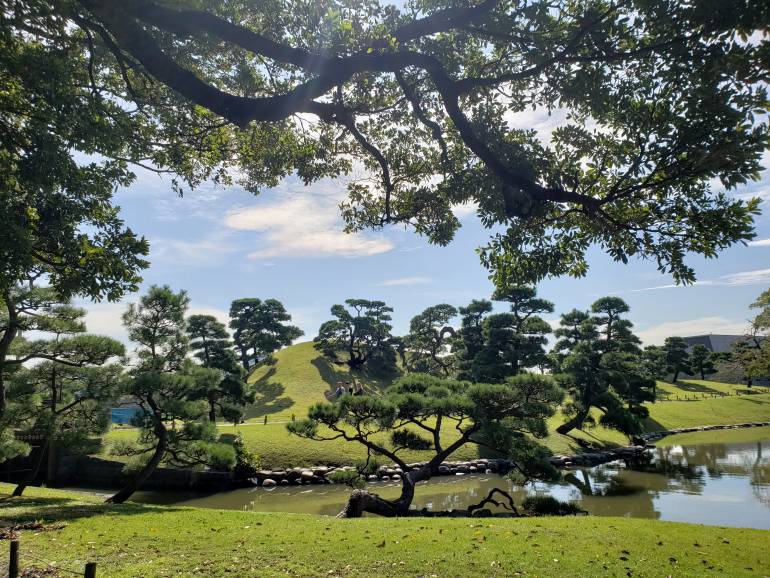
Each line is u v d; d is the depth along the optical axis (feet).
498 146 21.89
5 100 19.74
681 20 15.69
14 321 56.44
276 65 27.55
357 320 224.94
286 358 230.48
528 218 21.53
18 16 17.53
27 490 69.82
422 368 222.89
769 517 63.41
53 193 21.85
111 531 33.76
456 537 32.60
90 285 21.49
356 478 64.95
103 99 24.95
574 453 119.24
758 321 120.98
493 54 24.06
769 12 13.78
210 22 17.39
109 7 16.22
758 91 14.89
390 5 22.74
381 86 28.66
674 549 30.99
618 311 137.59
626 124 18.60
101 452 67.92
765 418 197.67
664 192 18.48
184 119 29.17
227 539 31.81
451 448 65.16
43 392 69.21
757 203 17.12
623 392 140.15
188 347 71.10
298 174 34.65
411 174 30.81
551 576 24.67
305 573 24.73
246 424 136.26
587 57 17.83
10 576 20.27
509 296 141.38
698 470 101.50
